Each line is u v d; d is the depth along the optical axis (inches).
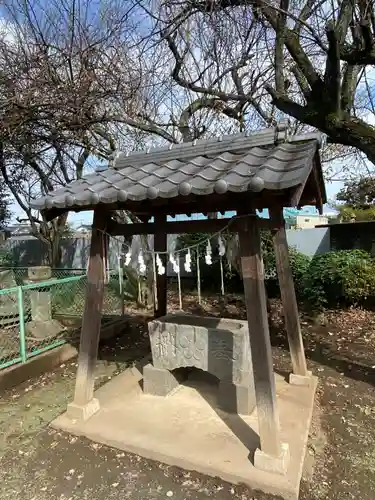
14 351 166.7
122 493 84.8
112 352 190.2
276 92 160.2
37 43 215.9
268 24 195.5
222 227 97.8
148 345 201.0
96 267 114.0
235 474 86.2
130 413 116.0
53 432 109.8
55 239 347.3
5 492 86.4
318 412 122.7
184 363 124.6
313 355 181.6
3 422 118.9
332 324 236.8
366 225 335.0
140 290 283.7
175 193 83.1
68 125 224.1
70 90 205.3
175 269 108.2
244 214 88.9
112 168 124.8
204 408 119.1
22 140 242.1
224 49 213.9
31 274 202.8
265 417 88.2
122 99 222.2
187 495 83.5
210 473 89.0
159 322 129.8
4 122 207.9
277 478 84.0
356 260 268.1
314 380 138.3
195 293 346.0
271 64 230.4
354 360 173.2
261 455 87.4
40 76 209.3
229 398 117.1
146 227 110.4
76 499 83.6
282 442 96.7
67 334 196.5
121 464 95.0
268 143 101.4
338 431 111.0
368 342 199.8
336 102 131.9
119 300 249.6
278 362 167.8
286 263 130.6
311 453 99.5
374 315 248.1
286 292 132.8
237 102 249.0
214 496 82.9
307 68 141.3
